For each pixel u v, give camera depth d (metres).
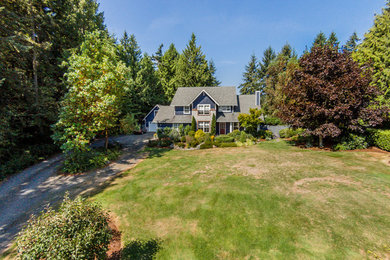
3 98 14.19
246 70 55.34
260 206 7.02
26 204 8.61
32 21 16.83
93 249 4.28
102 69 14.84
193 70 44.00
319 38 42.44
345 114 12.80
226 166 12.44
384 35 20.02
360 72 13.62
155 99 43.12
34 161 14.65
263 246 5.10
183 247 5.36
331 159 12.27
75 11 24.58
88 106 13.54
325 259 4.52
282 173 10.32
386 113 14.05
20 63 16.02
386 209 6.30
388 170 9.63
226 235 5.66
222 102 28.11
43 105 17.12
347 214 6.16
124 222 6.76
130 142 25.14
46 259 3.66
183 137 24.02
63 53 21.16
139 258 5.08
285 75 29.83
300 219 6.09
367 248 4.75
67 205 4.68
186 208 7.33
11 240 6.21
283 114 16.67
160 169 12.62
